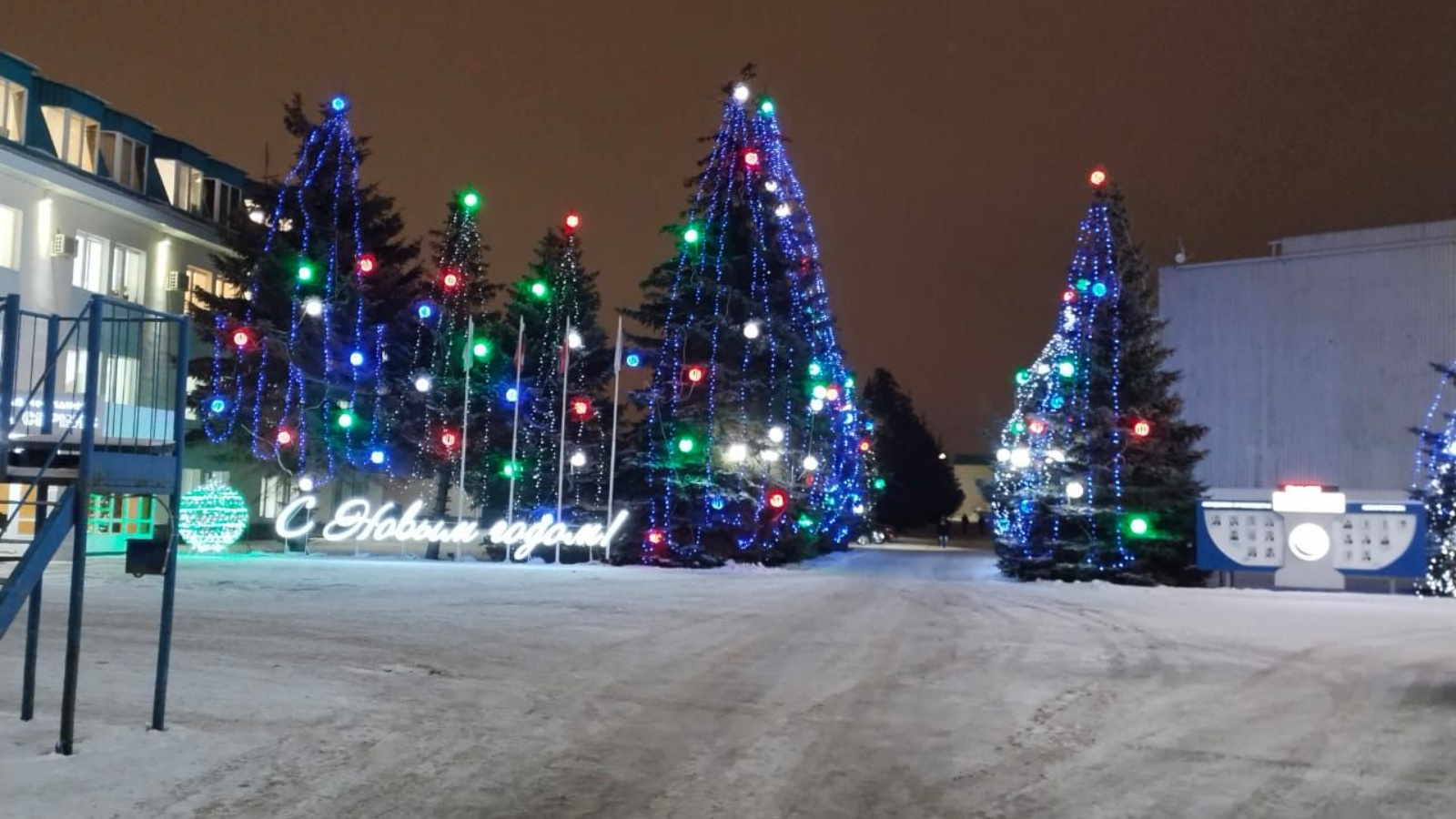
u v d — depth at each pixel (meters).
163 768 7.97
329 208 34.06
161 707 9.05
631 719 10.05
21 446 9.31
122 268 32.06
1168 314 37.47
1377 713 10.84
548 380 33.78
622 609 18.33
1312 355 35.28
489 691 11.09
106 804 7.18
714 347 30.33
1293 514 25.53
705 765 8.55
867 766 8.59
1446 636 16.62
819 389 30.69
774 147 31.41
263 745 8.68
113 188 30.97
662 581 24.20
